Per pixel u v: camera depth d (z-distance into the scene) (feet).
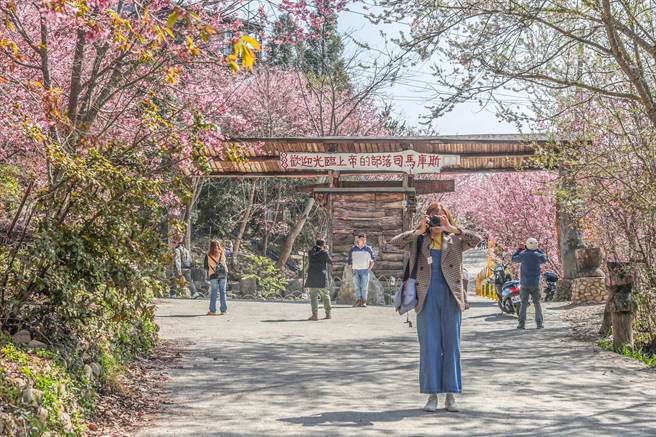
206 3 39.01
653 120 40.42
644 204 43.52
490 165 87.71
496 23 42.04
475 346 42.60
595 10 39.70
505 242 118.73
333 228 85.30
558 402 26.78
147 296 31.17
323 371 32.86
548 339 45.57
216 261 58.54
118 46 34.60
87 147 27.89
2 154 45.32
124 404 25.40
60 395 21.56
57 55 46.24
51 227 25.45
